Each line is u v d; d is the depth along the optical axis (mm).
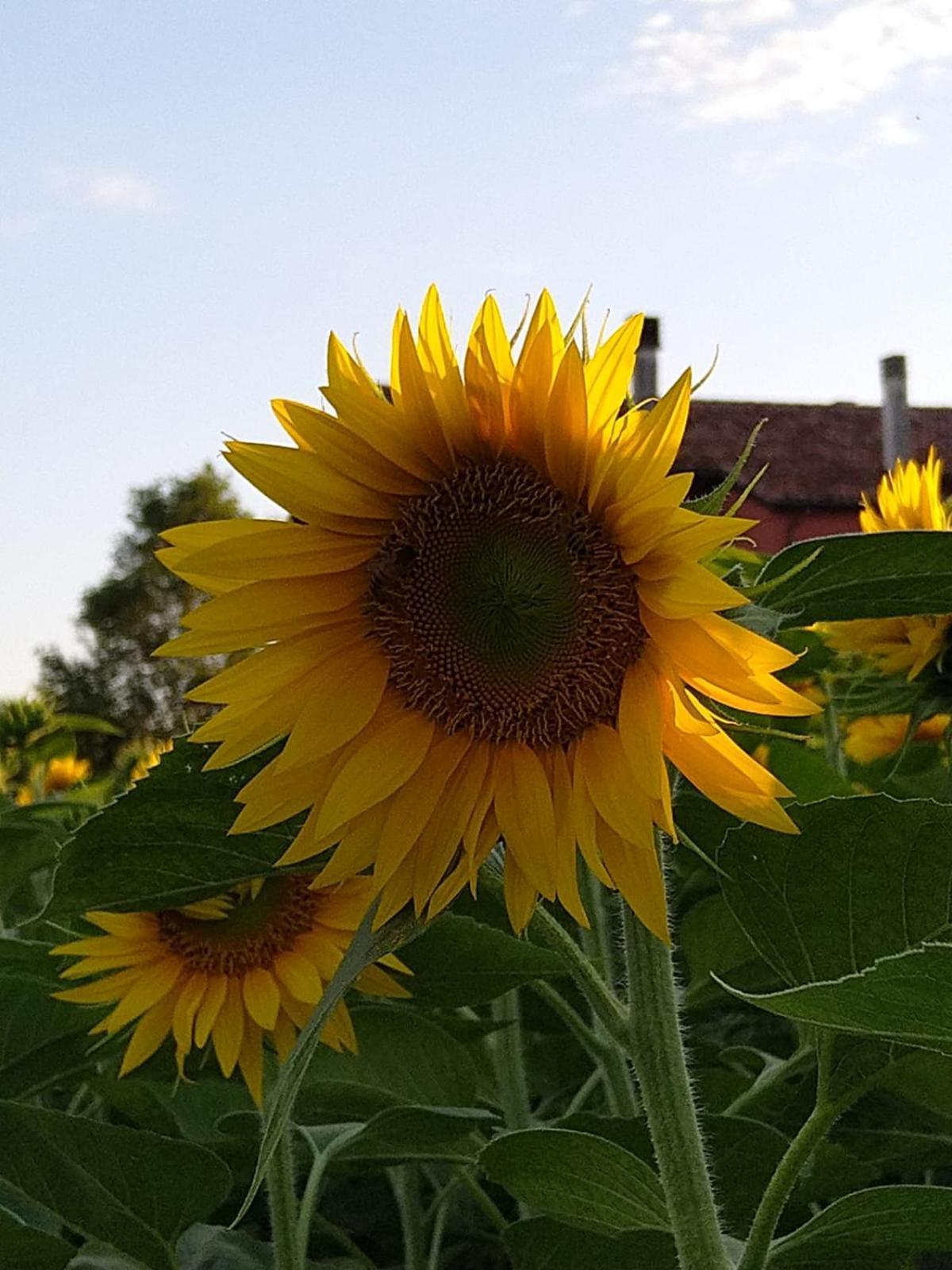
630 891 566
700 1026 1119
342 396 607
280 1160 812
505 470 621
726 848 613
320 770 619
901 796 1198
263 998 839
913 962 400
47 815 1431
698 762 565
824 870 604
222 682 617
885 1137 811
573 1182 644
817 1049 610
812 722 1349
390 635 630
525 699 614
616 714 606
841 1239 588
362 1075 897
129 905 694
